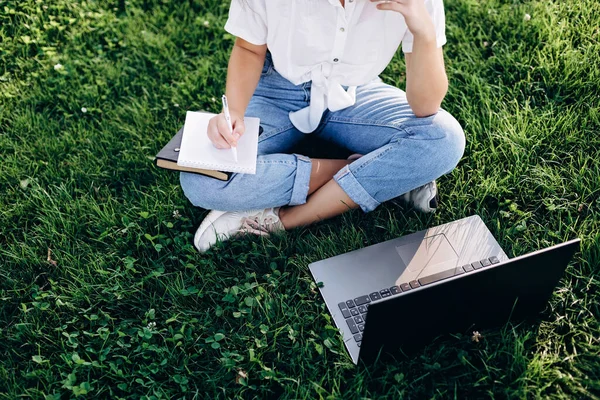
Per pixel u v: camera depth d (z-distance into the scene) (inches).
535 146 111.7
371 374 88.4
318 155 116.4
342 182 99.2
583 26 128.4
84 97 128.9
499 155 112.2
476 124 116.3
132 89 131.5
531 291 86.4
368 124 102.4
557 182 106.9
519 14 133.4
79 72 135.1
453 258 98.0
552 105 117.6
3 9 140.9
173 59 136.3
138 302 99.7
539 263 81.0
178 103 127.0
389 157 97.5
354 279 96.4
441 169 99.1
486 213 106.1
